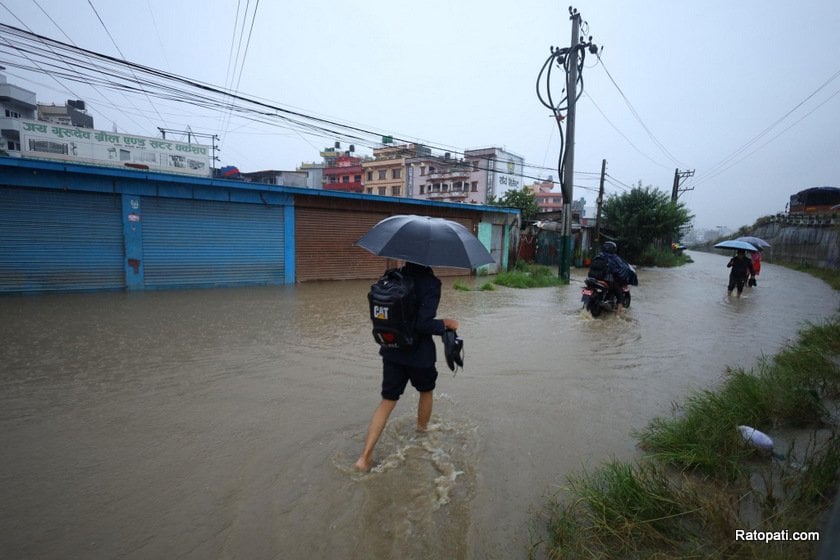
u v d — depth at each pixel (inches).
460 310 384.2
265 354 229.6
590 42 609.0
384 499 110.0
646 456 131.0
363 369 208.4
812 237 1030.4
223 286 487.5
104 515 100.4
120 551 89.7
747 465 123.3
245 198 490.6
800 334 293.1
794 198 1610.5
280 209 519.8
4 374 191.6
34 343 241.1
